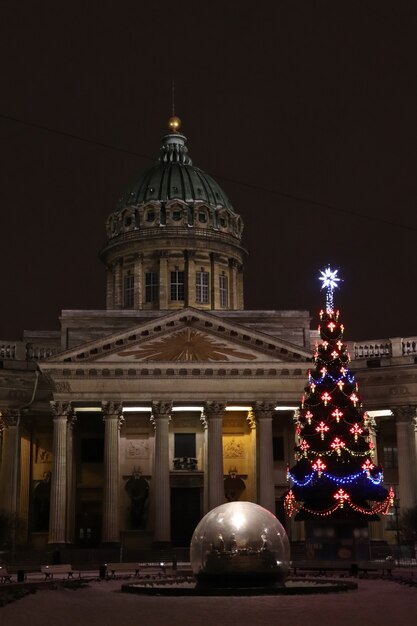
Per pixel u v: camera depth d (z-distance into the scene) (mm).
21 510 68688
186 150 97062
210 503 62938
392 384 67750
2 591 30969
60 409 63500
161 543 61844
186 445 70062
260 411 64312
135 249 86250
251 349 64750
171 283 85125
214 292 85312
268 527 29844
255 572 29312
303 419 46875
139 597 28594
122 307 86188
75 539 68938
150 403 64938
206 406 64562
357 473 45188
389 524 68500
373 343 70438
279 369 64375
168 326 64688
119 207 90688
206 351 64688
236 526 29594
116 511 62219
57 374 63406
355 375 68375
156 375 64125
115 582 38781
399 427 67188
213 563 29406
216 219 88438
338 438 45562
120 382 64062
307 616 22172
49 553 59156
